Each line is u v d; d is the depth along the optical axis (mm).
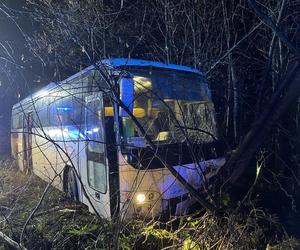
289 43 4520
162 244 5031
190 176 5867
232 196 5469
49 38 9078
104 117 5746
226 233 4773
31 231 5805
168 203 5672
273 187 7184
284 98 4938
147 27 10172
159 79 6195
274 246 4848
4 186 9227
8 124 21234
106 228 5031
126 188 5562
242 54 8938
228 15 9477
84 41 7180
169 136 5969
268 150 7738
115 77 5531
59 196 8164
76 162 7203
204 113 6520
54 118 8781
